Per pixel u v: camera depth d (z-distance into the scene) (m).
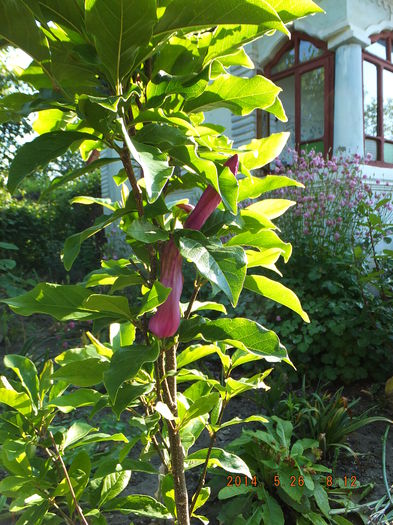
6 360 1.26
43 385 1.29
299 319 3.55
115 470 1.34
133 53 0.83
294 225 4.07
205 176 0.86
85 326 5.05
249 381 1.27
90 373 1.08
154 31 0.85
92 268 8.83
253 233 1.09
